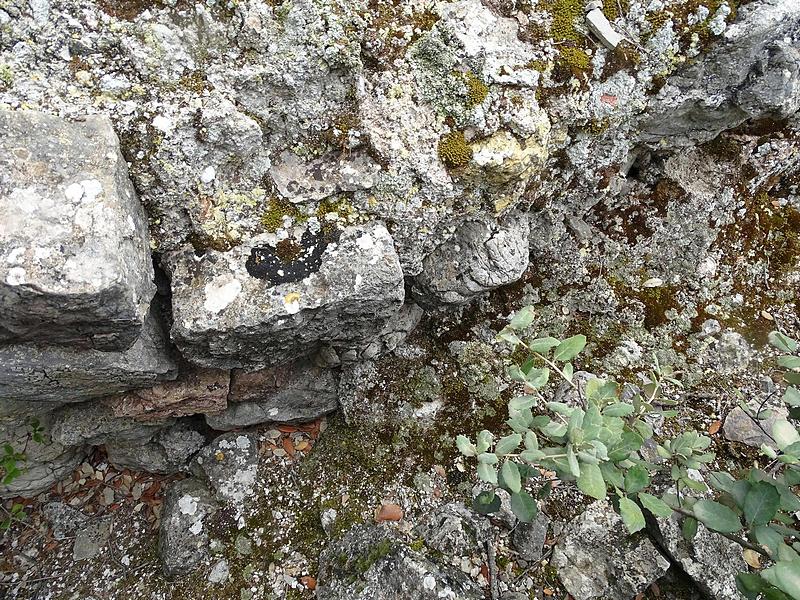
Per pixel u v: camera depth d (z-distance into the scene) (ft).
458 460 7.05
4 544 7.33
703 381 7.56
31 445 6.99
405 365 7.61
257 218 5.59
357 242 5.70
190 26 4.93
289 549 6.80
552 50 5.96
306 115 5.49
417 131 5.63
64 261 4.13
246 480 7.23
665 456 5.61
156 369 5.82
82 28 4.68
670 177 7.94
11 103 4.61
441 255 6.78
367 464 7.12
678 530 6.20
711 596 6.01
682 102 6.68
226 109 5.07
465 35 5.50
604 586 6.16
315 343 6.34
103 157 4.50
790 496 4.98
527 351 7.67
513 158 5.67
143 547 7.18
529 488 6.75
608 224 8.19
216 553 6.84
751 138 7.73
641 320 7.93
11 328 4.47
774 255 8.41
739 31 6.06
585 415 4.73
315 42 5.15
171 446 7.38
